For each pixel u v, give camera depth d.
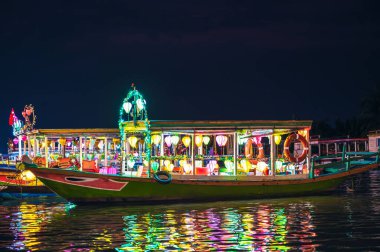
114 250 15.52
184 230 18.17
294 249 15.30
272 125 25.44
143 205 24.14
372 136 59.84
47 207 24.78
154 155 27.69
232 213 21.69
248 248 15.47
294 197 26.52
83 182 23.50
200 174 25.12
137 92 24.78
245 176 25.41
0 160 37.22
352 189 29.39
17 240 17.00
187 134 25.52
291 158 26.28
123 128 25.22
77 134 28.94
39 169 23.23
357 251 15.05
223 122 24.91
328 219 20.08
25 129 32.38
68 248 15.82
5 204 26.22
